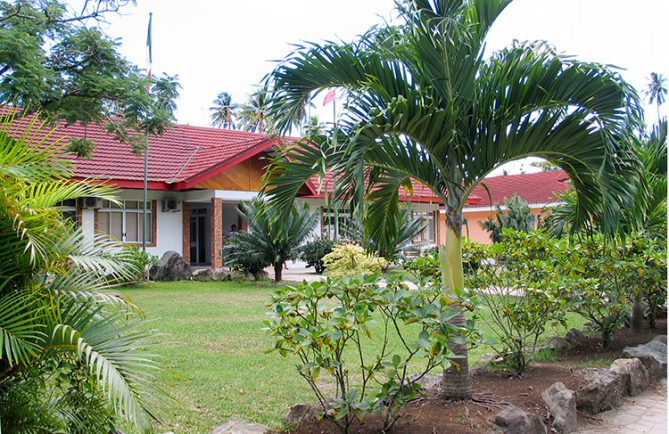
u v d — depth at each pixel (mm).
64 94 11023
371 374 4090
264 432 4113
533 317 6043
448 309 4270
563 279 6336
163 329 8945
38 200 3475
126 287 14906
